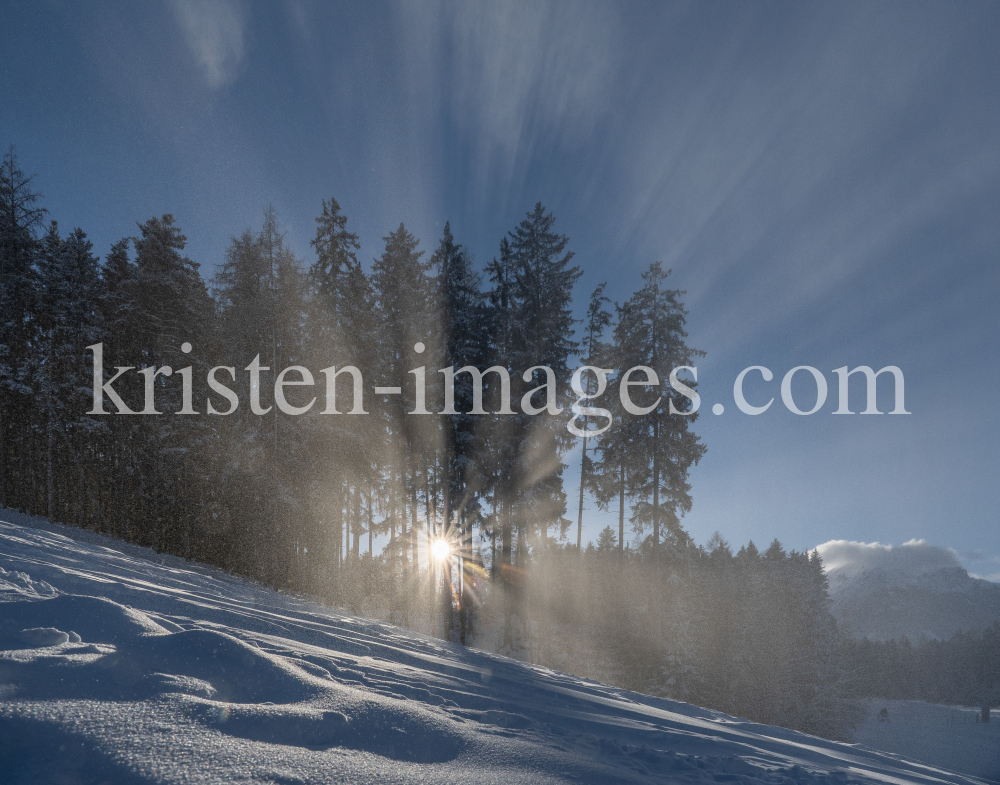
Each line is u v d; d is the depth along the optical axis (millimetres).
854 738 36438
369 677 3377
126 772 1454
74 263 25375
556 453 21688
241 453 20188
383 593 26641
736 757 3992
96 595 3932
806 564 41312
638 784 2500
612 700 6414
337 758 1874
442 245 21625
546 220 23734
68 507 28422
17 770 1397
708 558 38688
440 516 22094
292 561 22781
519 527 21672
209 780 1505
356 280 23375
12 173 24016
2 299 23719
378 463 22109
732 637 31219
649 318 25125
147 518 26844
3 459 25531
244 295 21781
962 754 39031
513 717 3281
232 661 2479
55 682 1911
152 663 2297
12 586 3283
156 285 25125
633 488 24766
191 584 7270
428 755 2172
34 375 23406
